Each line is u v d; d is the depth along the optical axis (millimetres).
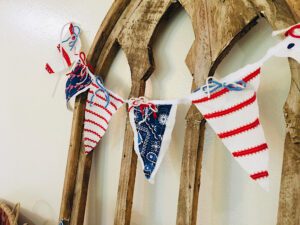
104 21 964
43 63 1210
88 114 978
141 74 885
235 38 737
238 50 794
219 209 815
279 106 738
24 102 1272
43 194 1218
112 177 1025
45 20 1200
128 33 927
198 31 787
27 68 1260
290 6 648
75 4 1114
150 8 888
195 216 757
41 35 1213
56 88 1178
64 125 1161
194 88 780
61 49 1117
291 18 658
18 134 1291
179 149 882
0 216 1226
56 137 1184
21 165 1282
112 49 981
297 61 614
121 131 1010
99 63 1005
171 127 788
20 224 1274
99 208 1049
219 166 817
